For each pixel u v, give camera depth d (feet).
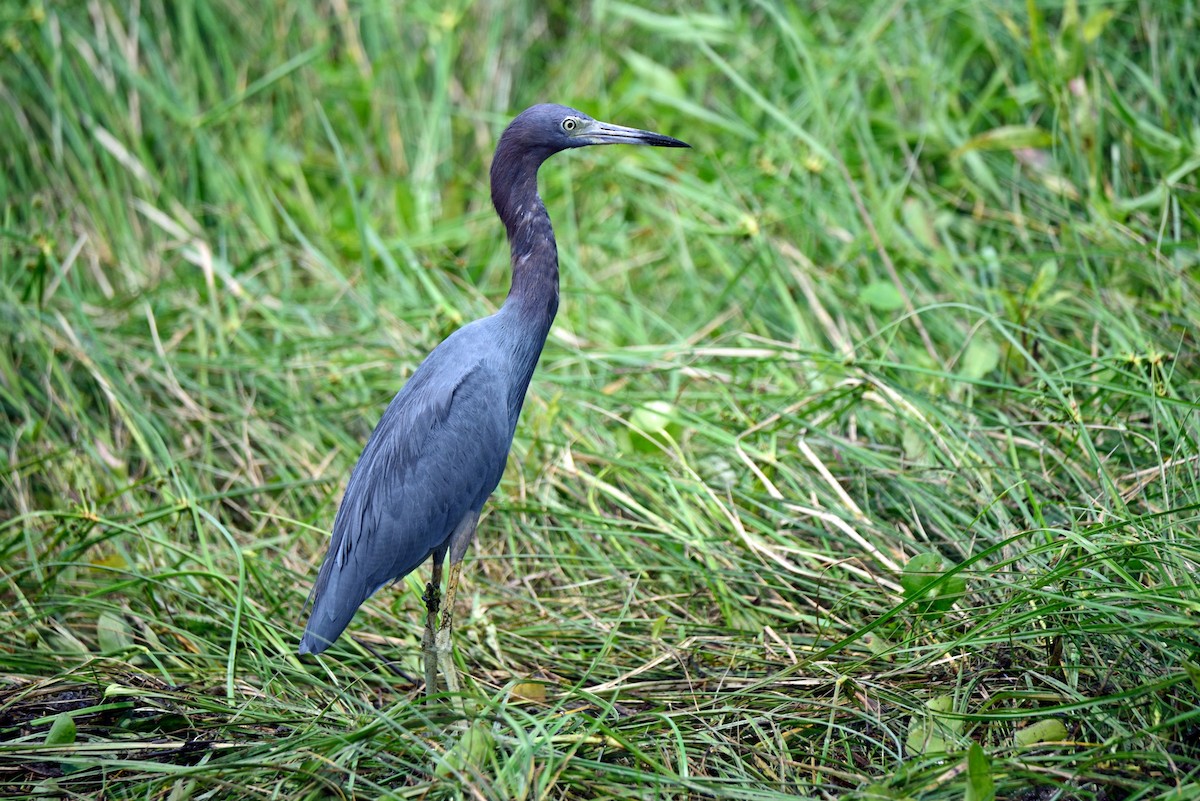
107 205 45.91
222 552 30.99
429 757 22.68
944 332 37.17
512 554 31.48
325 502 32.89
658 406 34.09
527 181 28.81
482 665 28.17
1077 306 37.22
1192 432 29.09
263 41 52.29
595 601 30.27
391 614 30.17
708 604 29.86
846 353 33.73
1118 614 22.88
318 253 43.62
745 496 31.27
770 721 23.39
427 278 40.52
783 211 43.24
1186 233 38.58
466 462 26.48
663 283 44.55
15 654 27.45
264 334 42.32
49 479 35.53
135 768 22.45
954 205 42.75
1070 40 39.68
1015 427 31.14
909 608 25.82
